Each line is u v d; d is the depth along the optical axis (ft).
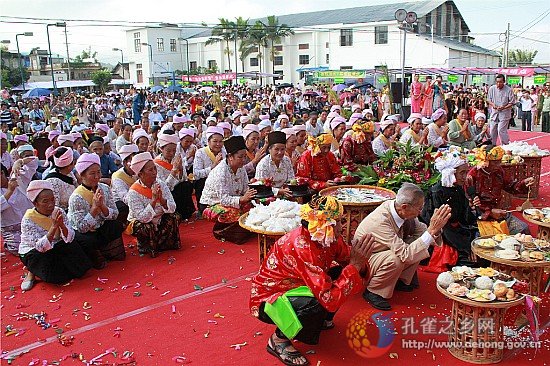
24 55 226.99
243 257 20.44
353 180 24.26
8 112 62.59
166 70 198.90
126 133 35.09
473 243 15.61
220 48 190.49
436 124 33.12
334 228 12.09
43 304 16.84
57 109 82.17
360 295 16.30
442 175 17.66
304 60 158.51
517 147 28.81
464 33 157.99
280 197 21.40
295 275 12.54
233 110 68.95
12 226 21.40
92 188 19.84
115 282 18.37
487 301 11.91
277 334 13.16
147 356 13.39
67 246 18.26
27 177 23.39
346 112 48.80
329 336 14.01
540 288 16.17
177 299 16.75
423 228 16.92
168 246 21.17
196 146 32.78
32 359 13.43
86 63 251.60
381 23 131.54
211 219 22.52
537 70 105.81
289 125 37.29
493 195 19.19
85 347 13.97
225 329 14.66
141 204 20.43
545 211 18.53
